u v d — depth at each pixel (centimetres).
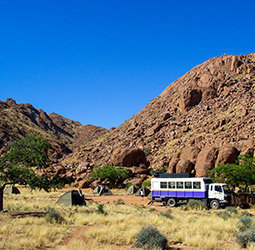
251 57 14950
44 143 2067
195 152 6656
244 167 3366
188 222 1647
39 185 1962
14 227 1382
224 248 1077
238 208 2480
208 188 2520
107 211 2222
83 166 8375
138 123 14175
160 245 1063
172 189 2664
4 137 12888
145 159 7969
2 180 1908
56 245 1112
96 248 1022
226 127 8575
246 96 10556
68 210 2319
